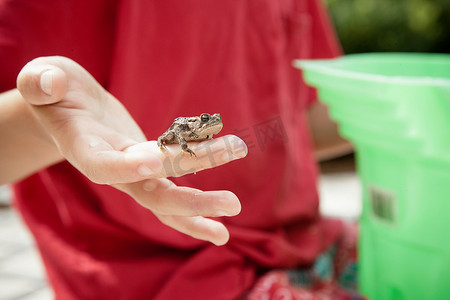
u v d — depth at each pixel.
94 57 0.60
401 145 0.56
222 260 0.62
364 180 0.63
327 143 0.90
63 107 0.45
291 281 0.65
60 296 0.61
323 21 0.90
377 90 0.55
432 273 0.58
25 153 0.52
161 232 0.61
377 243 0.63
